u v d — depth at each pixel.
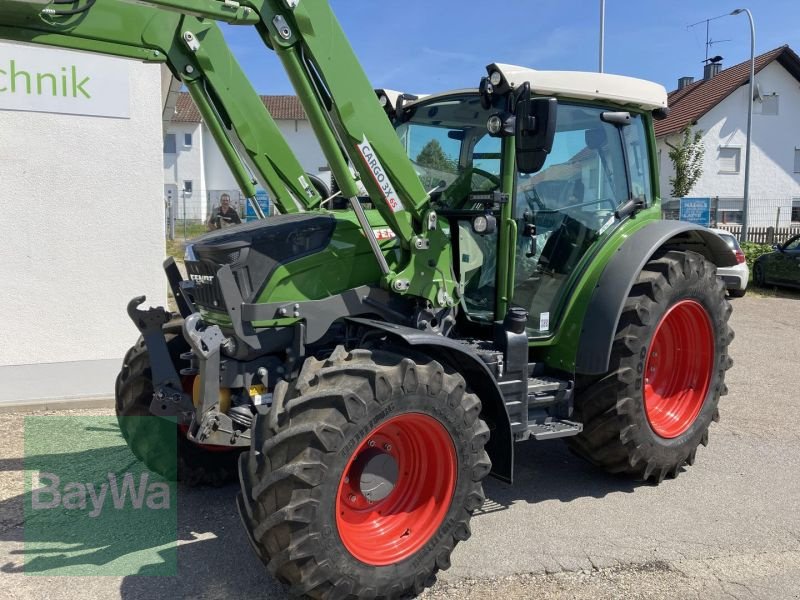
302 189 4.24
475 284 4.02
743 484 4.43
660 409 4.63
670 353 4.77
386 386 2.91
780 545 3.63
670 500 4.18
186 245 3.66
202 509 3.99
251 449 2.98
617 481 4.48
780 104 27.69
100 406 5.82
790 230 21.48
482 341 3.96
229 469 4.28
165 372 3.69
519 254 3.99
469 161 4.03
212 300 3.42
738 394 6.53
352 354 3.09
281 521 2.70
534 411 4.05
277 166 4.12
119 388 4.13
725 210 27.16
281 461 2.77
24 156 6.78
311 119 3.22
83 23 3.27
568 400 4.16
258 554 2.90
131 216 7.22
